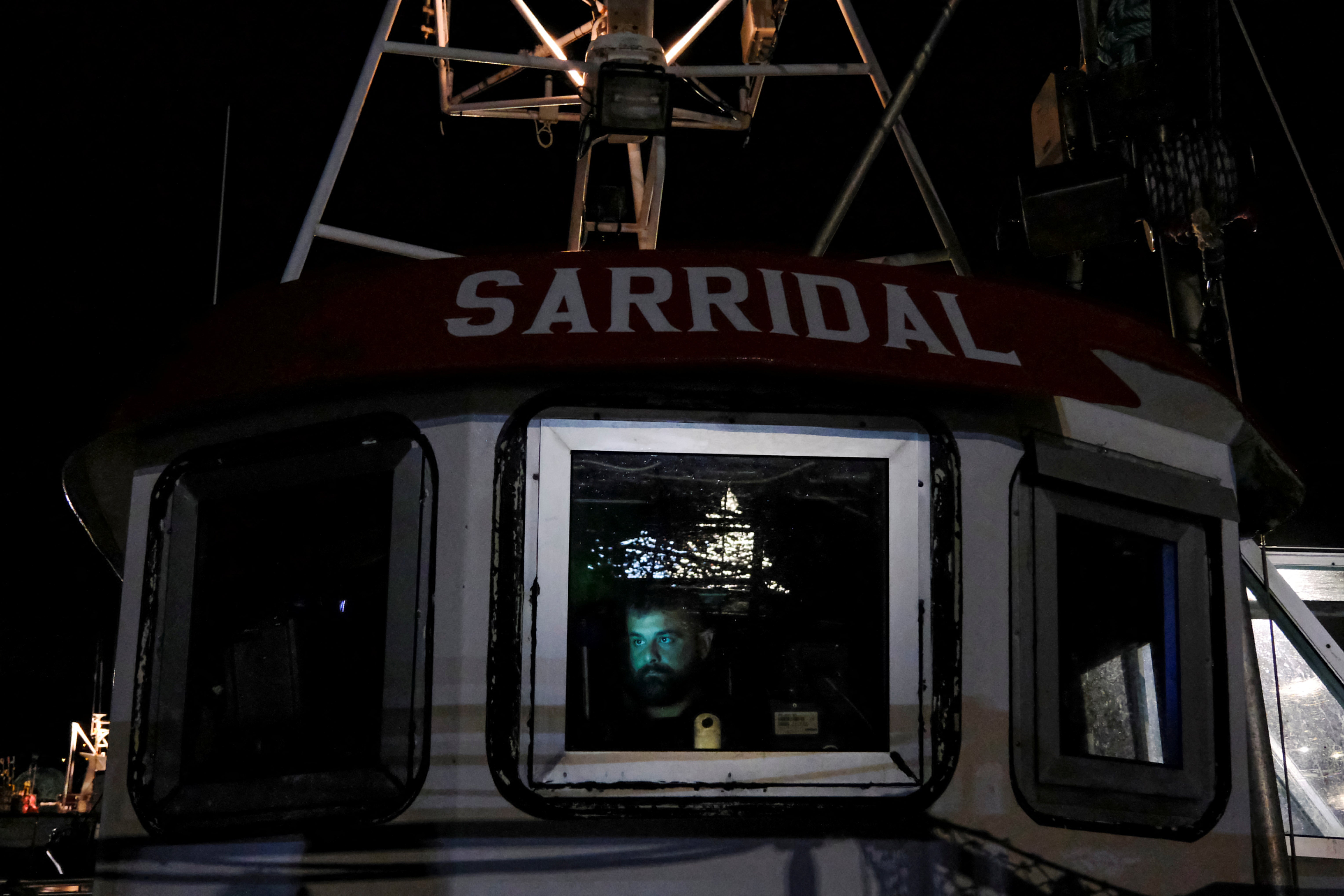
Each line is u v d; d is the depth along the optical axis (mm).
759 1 6855
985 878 3541
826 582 3637
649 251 3842
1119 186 5414
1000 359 3793
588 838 3395
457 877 3363
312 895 3479
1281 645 6324
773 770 3482
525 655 3469
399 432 3680
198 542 3943
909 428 3736
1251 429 4461
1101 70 5605
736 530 3633
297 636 3742
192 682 3840
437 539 3578
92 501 4773
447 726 3445
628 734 3490
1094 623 3996
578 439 3607
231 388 3822
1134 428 4156
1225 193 5379
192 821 3719
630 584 3572
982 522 3760
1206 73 5484
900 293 3863
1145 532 4129
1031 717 3727
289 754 3664
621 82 5844
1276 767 6129
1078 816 3750
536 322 3625
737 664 3572
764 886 3408
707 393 3658
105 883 3773
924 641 3617
